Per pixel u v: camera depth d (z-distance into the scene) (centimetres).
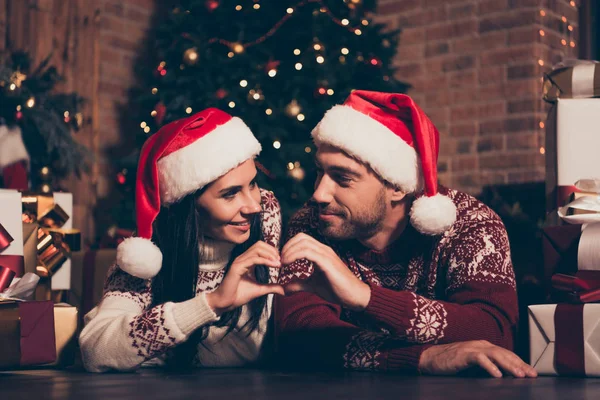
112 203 396
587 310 117
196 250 134
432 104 385
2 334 117
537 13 354
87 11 383
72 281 221
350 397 90
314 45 310
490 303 124
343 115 131
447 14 383
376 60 318
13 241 140
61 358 136
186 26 332
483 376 117
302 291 130
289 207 301
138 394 94
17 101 284
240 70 318
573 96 156
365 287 117
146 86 380
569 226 131
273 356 143
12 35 347
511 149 357
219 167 127
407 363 120
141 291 133
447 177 376
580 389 99
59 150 301
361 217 131
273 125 310
